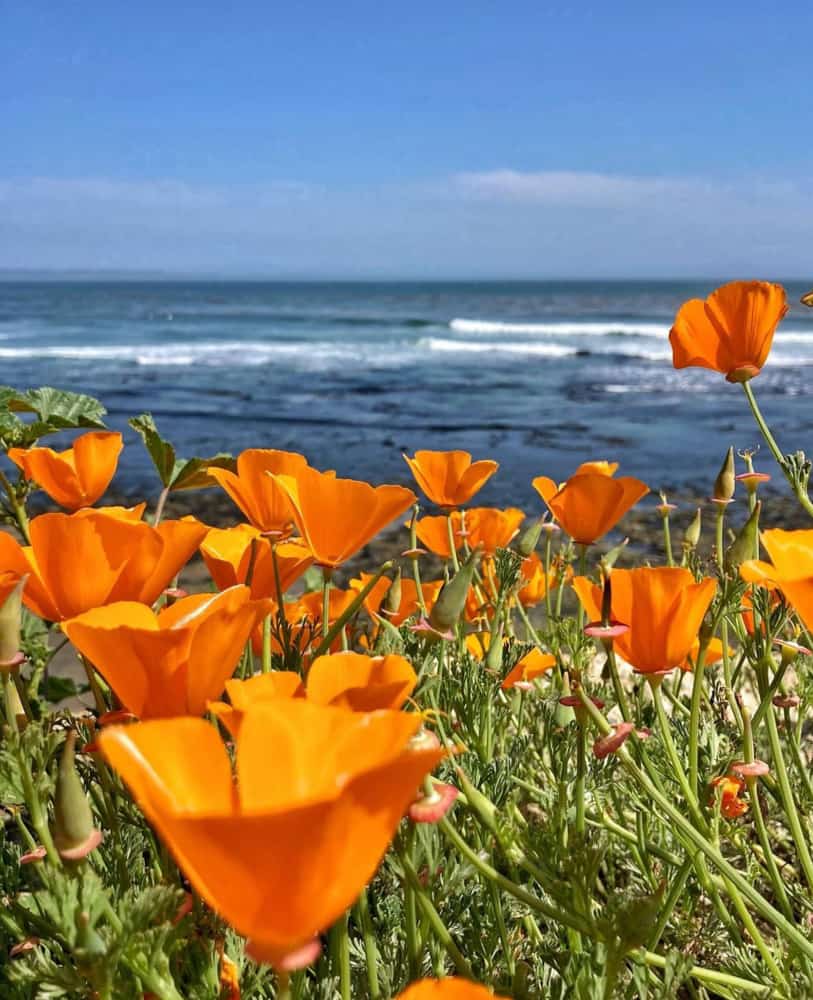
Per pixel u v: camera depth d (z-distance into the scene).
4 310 13.47
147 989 0.24
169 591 0.38
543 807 0.35
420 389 5.29
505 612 0.48
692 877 0.39
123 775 0.14
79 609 0.28
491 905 0.35
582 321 11.81
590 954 0.27
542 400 4.77
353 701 0.21
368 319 11.73
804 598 0.24
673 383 5.55
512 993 0.26
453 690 0.38
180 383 5.47
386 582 0.46
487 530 0.53
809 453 2.92
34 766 0.25
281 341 8.87
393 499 0.34
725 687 0.41
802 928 0.37
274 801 0.15
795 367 6.36
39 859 0.26
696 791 0.34
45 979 0.25
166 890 0.23
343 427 3.74
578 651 0.41
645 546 1.38
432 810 0.23
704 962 0.37
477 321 11.66
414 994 0.15
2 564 0.28
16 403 0.54
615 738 0.28
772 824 0.49
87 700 0.67
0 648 0.25
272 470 0.38
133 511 0.34
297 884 0.14
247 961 0.29
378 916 0.35
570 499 0.41
